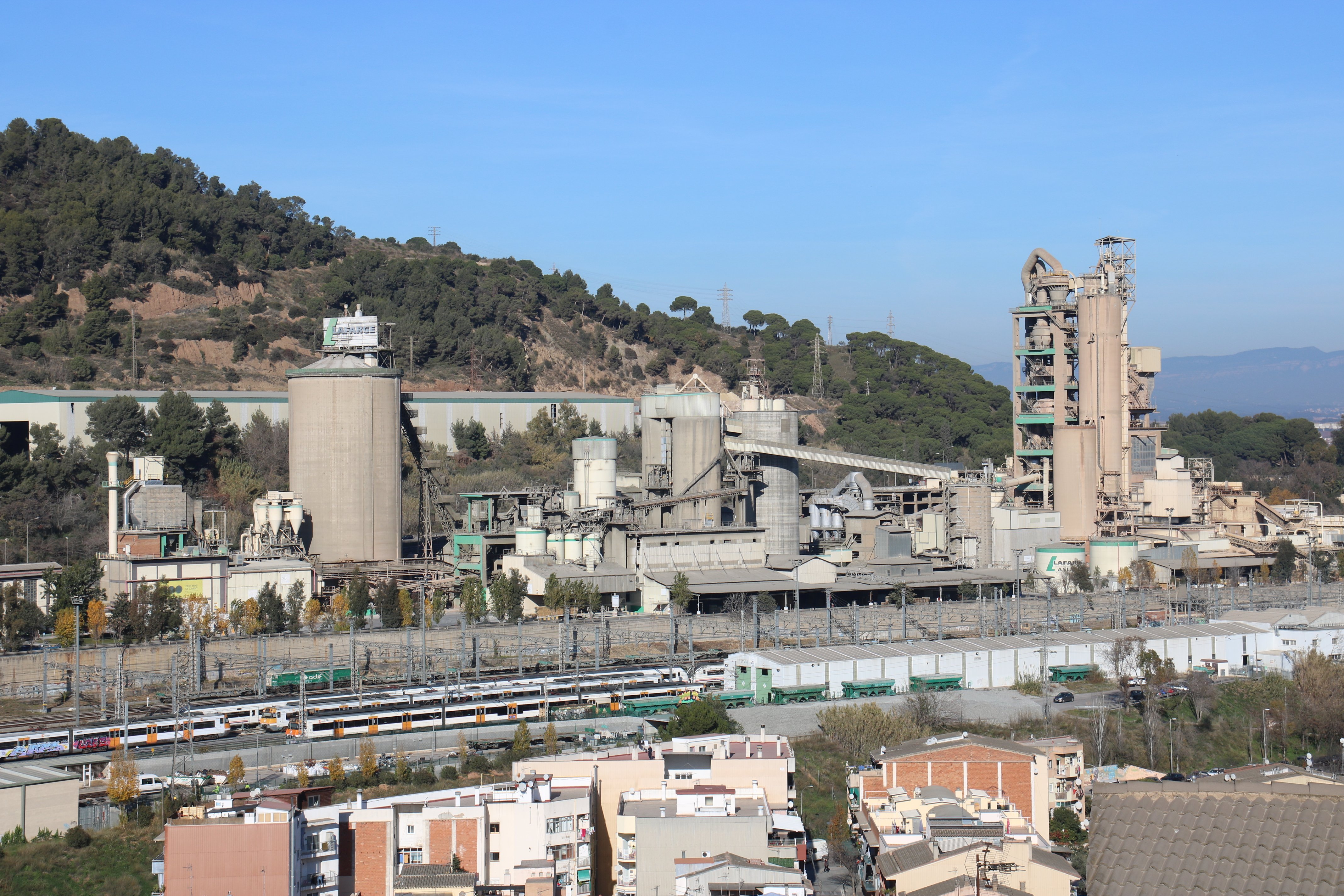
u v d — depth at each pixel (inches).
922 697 7603.4
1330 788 3831.2
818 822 6028.5
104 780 6215.6
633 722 7411.4
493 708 7578.7
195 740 7062.0
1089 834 4055.1
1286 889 3629.4
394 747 6939.0
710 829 4928.6
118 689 7130.9
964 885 4293.8
